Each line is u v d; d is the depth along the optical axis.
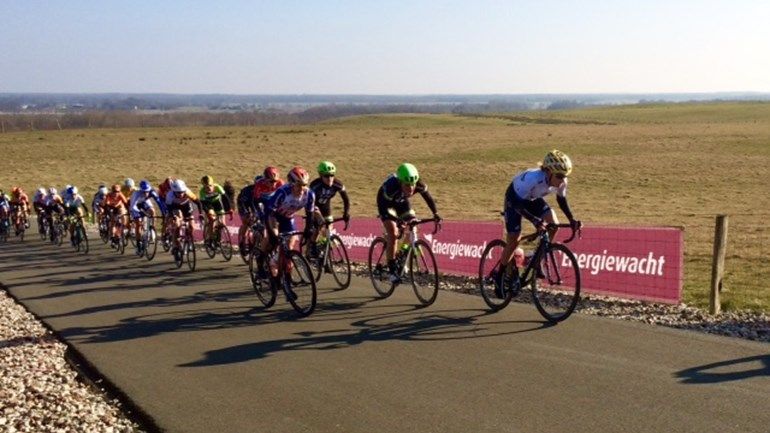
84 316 8.35
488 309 7.71
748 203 26.23
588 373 5.35
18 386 5.67
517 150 54.50
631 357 5.71
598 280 8.55
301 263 7.84
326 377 5.54
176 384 5.55
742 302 8.70
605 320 7.05
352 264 12.25
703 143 56.75
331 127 113.19
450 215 24.06
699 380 5.11
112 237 15.42
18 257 15.13
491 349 6.11
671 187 32.97
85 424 4.85
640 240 8.17
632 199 28.69
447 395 5.00
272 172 10.09
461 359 5.85
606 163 44.31
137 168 47.56
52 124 154.00
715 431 4.20
